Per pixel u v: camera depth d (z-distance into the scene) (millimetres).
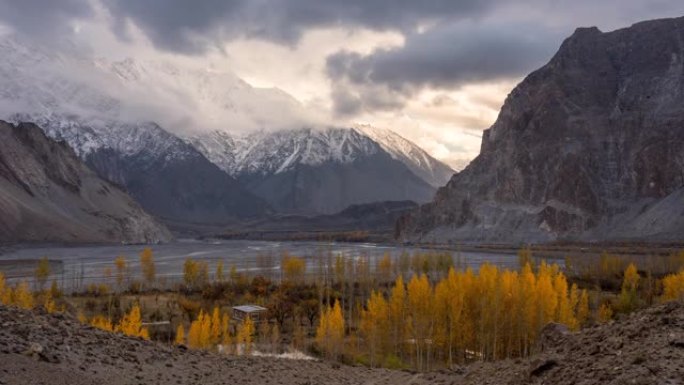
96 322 63844
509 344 64125
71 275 165750
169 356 24188
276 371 26047
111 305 102438
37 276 126938
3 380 16312
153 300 113438
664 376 14555
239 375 23688
